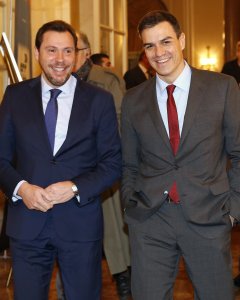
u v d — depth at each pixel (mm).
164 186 2713
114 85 4039
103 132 2824
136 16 13969
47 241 2768
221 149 2797
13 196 2754
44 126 2756
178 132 2744
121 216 4141
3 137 2830
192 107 2725
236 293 4324
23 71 4984
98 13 7609
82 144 2768
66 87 2816
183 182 2697
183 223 2711
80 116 2771
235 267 5051
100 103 2814
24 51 5004
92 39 7562
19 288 2768
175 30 2740
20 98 2838
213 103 2734
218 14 14242
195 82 2775
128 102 2922
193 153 2715
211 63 14273
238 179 2746
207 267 2705
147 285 2730
